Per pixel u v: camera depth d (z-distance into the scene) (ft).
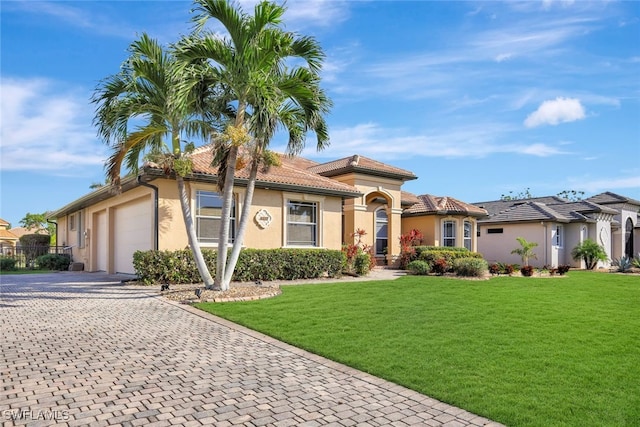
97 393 16.07
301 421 13.97
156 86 39.83
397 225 81.66
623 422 13.96
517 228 102.37
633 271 84.48
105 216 71.26
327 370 19.42
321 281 54.39
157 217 49.67
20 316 30.30
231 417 14.16
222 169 42.91
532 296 42.68
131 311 32.48
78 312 31.91
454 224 87.71
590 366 19.90
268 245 58.65
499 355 21.59
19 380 17.34
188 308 33.86
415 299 38.91
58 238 105.40
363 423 13.91
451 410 14.99
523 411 14.78
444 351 22.21
